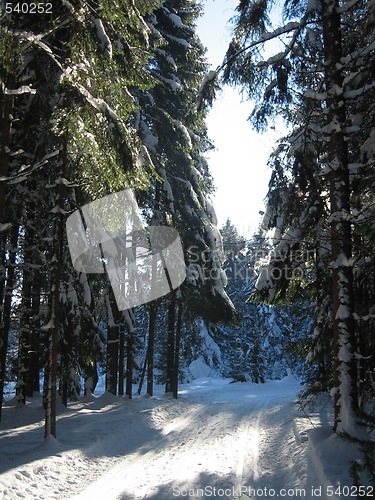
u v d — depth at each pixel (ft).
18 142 36.60
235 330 136.15
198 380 134.31
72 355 54.19
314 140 32.04
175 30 59.26
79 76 26.66
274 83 31.58
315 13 28.99
